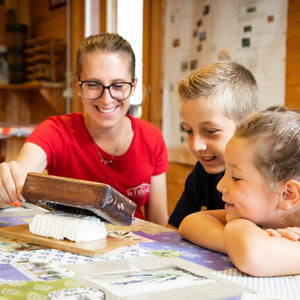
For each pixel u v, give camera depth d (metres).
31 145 1.40
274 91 2.44
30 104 4.90
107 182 1.49
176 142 3.17
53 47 4.49
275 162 0.74
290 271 0.69
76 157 1.47
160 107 3.36
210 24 2.82
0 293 0.56
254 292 0.59
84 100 1.39
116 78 1.35
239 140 0.78
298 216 0.78
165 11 3.22
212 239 0.84
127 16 3.77
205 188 1.35
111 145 1.48
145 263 0.73
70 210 0.91
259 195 0.76
